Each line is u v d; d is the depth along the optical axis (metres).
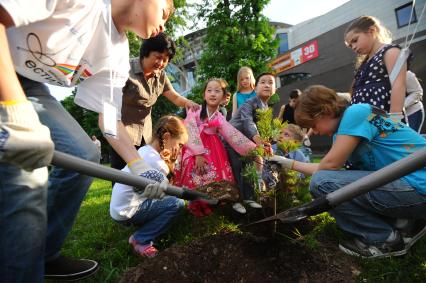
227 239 1.98
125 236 2.64
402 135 1.93
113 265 2.13
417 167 1.33
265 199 2.09
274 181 2.05
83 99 1.76
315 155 11.30
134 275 1.73
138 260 2.17
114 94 1.74
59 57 1.34
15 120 0.96
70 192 1.73
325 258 1.90
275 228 2.02
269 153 2.06
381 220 1.96
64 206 1.75
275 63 16.20
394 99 2.46
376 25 2.71
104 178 1.42
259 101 2.96
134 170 1.75
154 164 2.26
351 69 12.57
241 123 2.88
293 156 3.10
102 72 1.68
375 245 1.94
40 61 1.35
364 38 2.71
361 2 13.56
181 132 2.45
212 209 2.22
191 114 2.99
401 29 11.47
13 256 1.19
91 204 4.38
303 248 1.95
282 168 2.04
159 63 2.83
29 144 0.97
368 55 2.79
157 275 1.73
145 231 2.26
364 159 2.02
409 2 11.17
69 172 1.69
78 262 1.86
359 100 2.72
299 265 1.81
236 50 12.01
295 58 15.24
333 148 1.95
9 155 0.97
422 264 1.82
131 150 1.78
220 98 2.89
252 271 1.76
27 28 1.24
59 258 1.82
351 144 1.89
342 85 12.97
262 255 1.87
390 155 1.92
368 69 2.68
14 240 1.18
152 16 1.54
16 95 0.97
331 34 13.48
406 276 1.74
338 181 1.96
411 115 3.33
